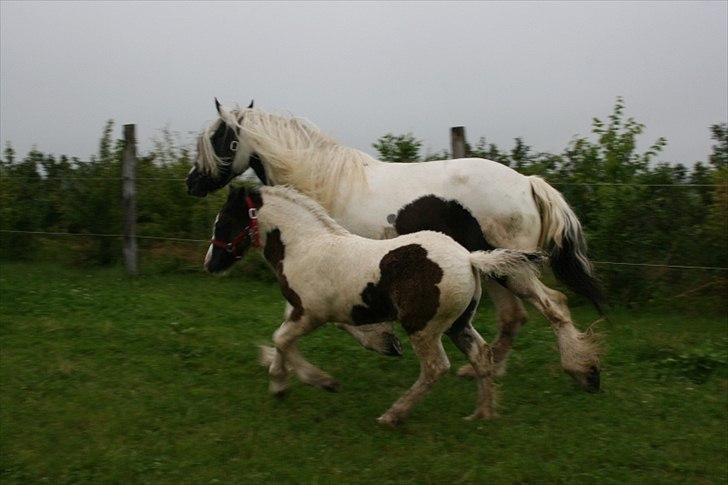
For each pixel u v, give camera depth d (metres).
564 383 5.59
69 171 9.59
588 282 5.59
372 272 4.66
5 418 4.79
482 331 6.84
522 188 5.42
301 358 5.05
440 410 5.09
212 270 5.38
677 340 6.48
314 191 5.45
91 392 5.22
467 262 4.59
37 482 4.05
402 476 4.16
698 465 4.31
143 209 9.23
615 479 4.15
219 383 5.47
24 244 9.77
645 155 8.19
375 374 5.76
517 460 4.32
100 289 8.20
